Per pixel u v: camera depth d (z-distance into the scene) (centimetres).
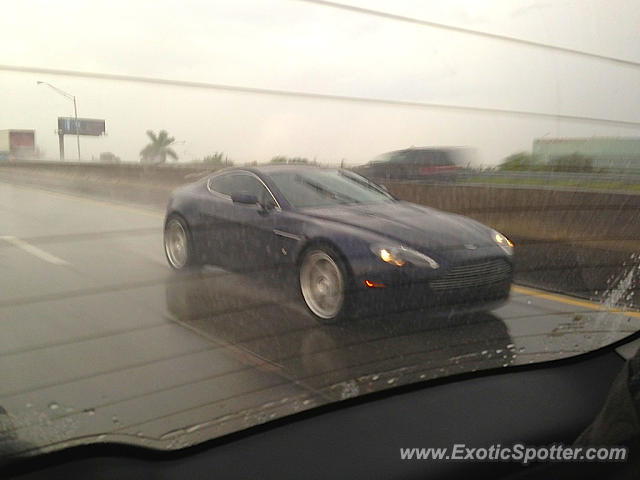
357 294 336
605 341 332
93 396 238
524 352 316
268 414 235
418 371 285
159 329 303
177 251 328
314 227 350
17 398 228
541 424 247
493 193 412
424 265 354
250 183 353
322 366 288
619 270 467
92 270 307
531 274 416
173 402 241
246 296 337
